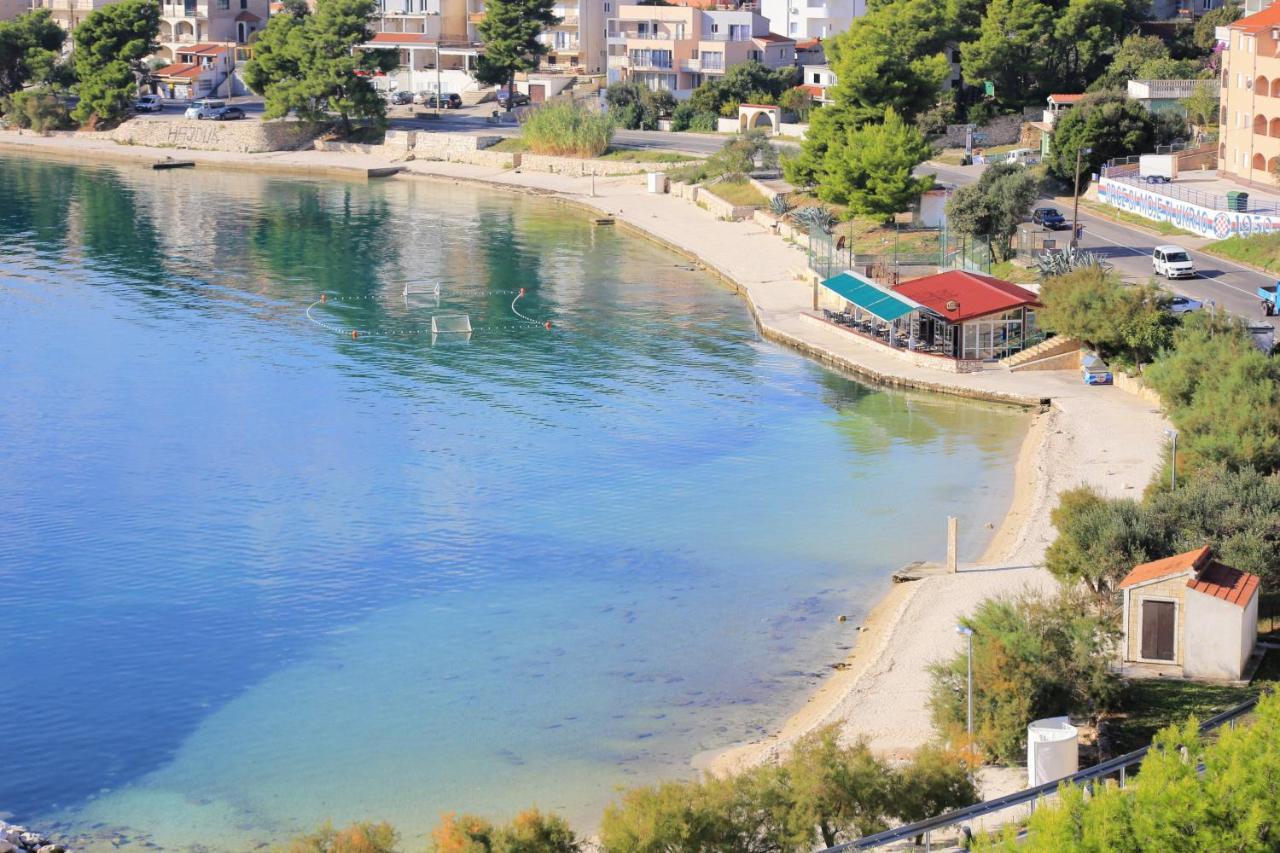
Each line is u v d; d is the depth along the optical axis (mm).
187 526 89875
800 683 69562
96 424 109375
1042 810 42719
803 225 162375
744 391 116062
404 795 61562
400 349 129875
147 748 65688
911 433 105125
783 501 92625
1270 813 41844
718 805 48031
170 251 171375
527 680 70688
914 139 155625
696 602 78562
